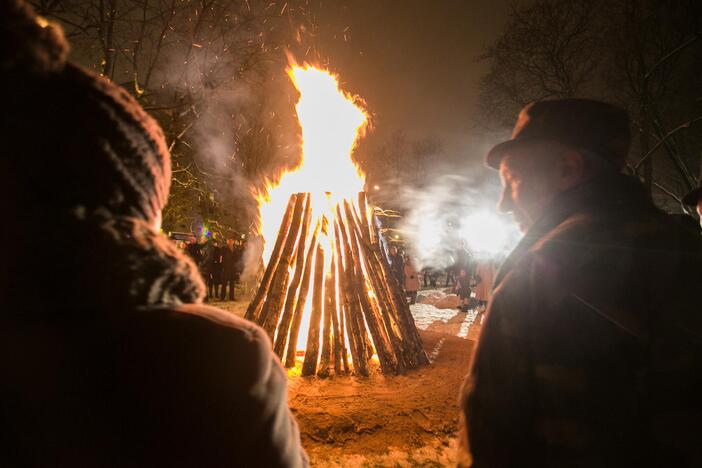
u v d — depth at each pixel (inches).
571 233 44.5
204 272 582.2
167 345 27.7
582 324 41.8
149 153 31.6
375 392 179.2
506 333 45.4
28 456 25.9
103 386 26.4
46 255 25.8
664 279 42.2
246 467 28.9
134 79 286.7
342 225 212.8
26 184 26.7
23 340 26.0
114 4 267.9
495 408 45.4
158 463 27.0
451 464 144.8
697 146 540.4
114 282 27.0
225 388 28.4
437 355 229.0
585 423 40.7
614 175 50.2
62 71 28.7
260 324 200.4
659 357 40.8
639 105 482.9
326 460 144.9
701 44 487.8
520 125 54.1
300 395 174.1
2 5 26.4
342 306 206.2
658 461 39.8
